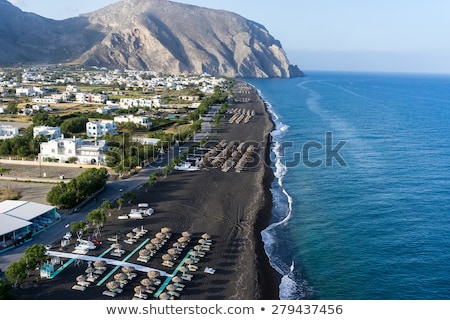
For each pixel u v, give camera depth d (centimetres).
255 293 6506
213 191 11194
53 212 8831
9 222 7850
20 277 6209
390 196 11425
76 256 7300
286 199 11100
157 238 7931
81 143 13988
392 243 8594
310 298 6619
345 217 9931
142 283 6369
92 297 6116
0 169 12156
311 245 8469
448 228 9356
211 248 7919
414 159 15538
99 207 9662
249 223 9219
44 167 12900
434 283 7119
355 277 7275
